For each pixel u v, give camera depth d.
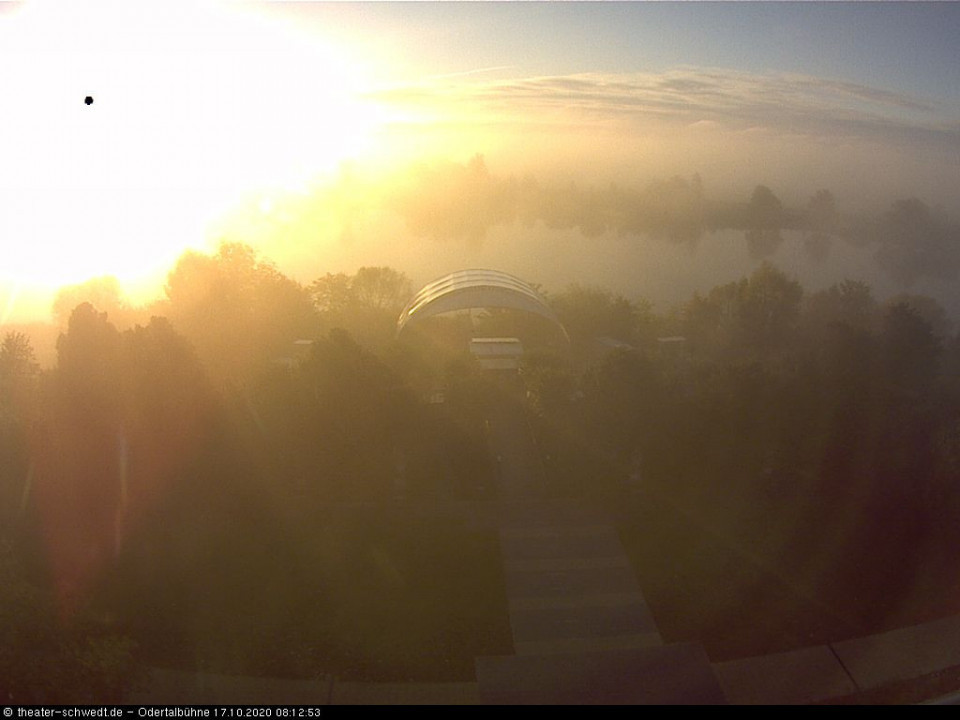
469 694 15.39
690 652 16.44
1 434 24.25
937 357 41.53
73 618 17.61
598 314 48.19
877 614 18.45
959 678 15.90
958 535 21.56
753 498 24.00
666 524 22.89
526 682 15.57
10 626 16.45
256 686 15.66
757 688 15.60
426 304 42.06
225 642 17.27
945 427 25.77
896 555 20.95
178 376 22.66
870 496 22.92
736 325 48.66
